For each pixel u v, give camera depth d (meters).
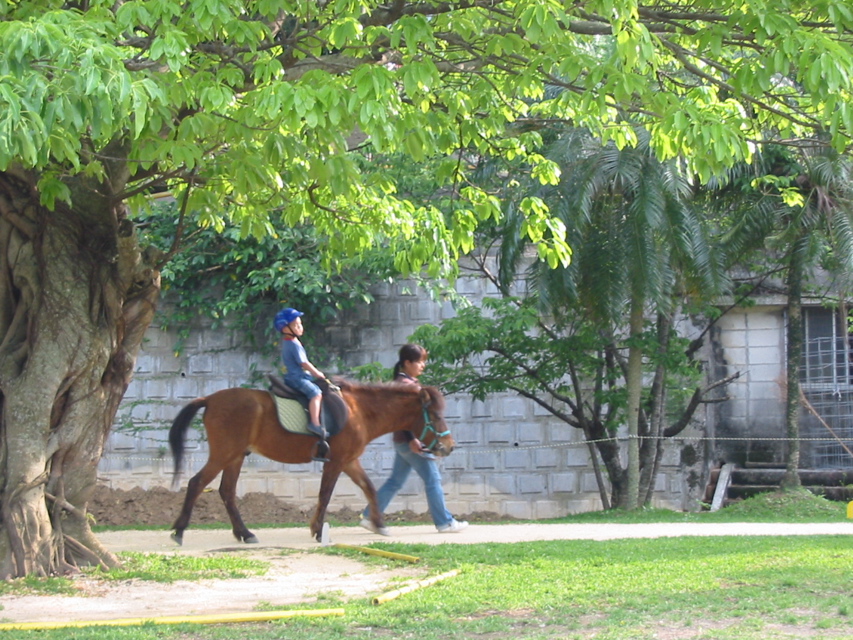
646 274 15.12
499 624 7.30
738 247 16.28
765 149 15.73
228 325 19.22
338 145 8.82
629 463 17.30
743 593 8.30
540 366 17.53
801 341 19.34
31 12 8.37
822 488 18.59
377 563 10.41
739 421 20.23
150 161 8.74
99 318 9.81
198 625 7.48
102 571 9.64
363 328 19.44
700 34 9.05
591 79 8.69
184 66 8.87
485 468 19.22
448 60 9.86
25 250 9.69
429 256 11.15
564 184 15.21
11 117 6.33
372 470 19.14
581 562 10.09
